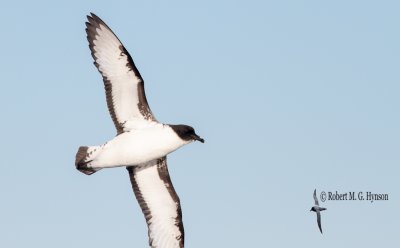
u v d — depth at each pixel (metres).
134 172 19.28
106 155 17.92
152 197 19.28
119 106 18.25
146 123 18.14
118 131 18.22
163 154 18.17
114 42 18.00
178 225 19.19
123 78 18.12
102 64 18.14
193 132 18.14
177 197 19.22
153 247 19.05
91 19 17.92
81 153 18.03
